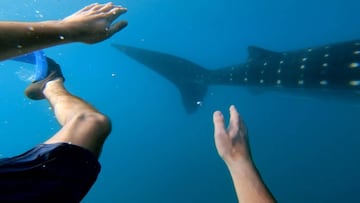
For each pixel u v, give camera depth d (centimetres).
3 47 122
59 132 169
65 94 231
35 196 123
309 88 705
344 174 1473
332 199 1367
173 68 924
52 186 128
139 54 901
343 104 689
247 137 202
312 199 1402
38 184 126
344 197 1346
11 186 122
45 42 139
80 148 147
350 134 1695
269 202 162
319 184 1466
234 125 204
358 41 650
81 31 163
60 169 135
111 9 192
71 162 140
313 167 1570
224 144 194
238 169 182
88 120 180
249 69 818
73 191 133
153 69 920
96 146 165
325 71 661
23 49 128
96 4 197
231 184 1597
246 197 167
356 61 620
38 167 131
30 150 143
